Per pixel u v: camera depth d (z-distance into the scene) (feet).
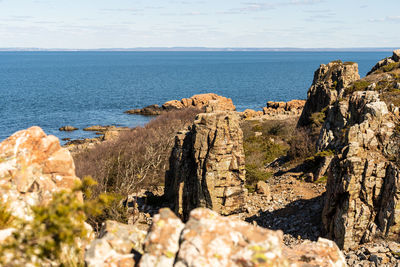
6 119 449.89
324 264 26.45
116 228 26.32
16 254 20.70
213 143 102.63
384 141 83.76
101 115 479.41
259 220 100.27
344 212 77.51
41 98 647.97
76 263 23.66
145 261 21.49
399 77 158.61
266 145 193.77
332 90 193.88
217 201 103.09
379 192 76.79
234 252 20.29
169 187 127.95
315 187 114.73
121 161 180.14
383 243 72.28
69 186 29.68
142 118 451.53
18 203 27.61
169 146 200.85
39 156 29.86
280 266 19.71
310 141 156.76
